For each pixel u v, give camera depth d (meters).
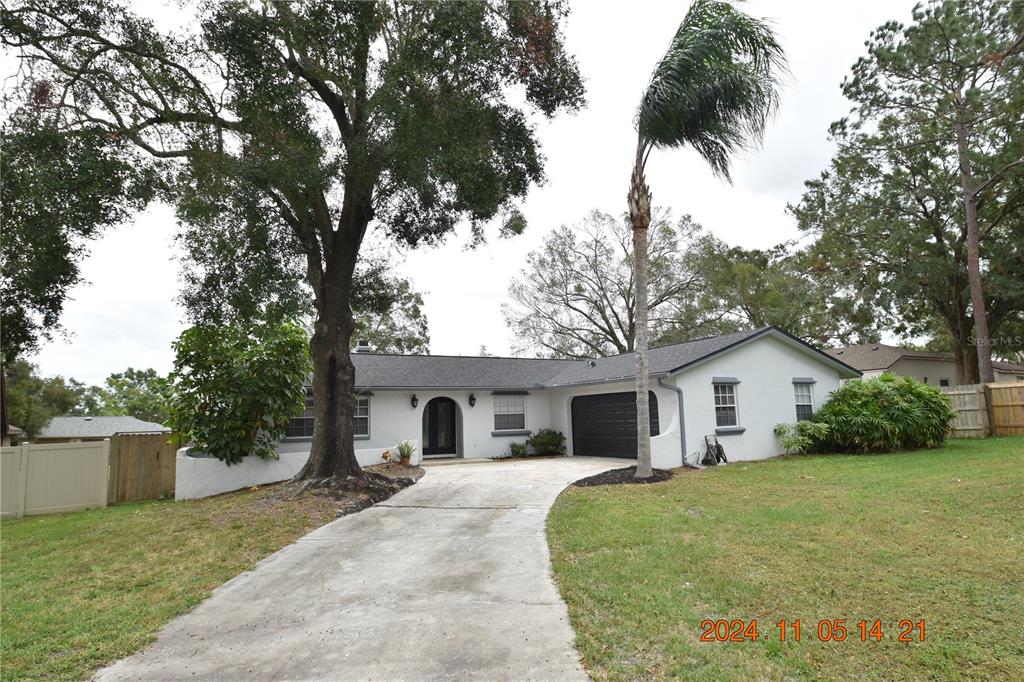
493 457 18.50
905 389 15.19
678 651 3.94
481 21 9.34
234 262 10.41
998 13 19.86
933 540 6.16
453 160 9.32
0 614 5.19
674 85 10.51
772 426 15.65
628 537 6.86
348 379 11.09
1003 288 23.22
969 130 21.98
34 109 9.43
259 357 12.28
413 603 5.23
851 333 32.91
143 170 9.26
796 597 4.79
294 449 15.91
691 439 14.04
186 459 11.95
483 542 7.23
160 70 9.86
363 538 7.68
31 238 8.71
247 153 9.87
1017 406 17.03
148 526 8.90
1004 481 8.72
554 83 10.98
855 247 26.62
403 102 9.38
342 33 8.72
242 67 8.73
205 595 5.67
